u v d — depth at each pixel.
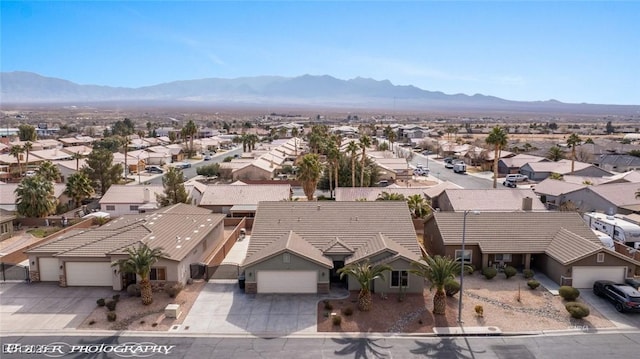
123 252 36.75
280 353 27.97
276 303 34.81
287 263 36.31
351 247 39.28
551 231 42.50
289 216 43.06
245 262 37.44
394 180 94.81
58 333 30.28
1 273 40.62
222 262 44.97
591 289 37.56
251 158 112.75
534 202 57.25
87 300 35.34
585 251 37.62
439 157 140.38
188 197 64.00
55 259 39.06
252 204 64.38
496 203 57.03
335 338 29.77
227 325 31.45
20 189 59.44
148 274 34.62
